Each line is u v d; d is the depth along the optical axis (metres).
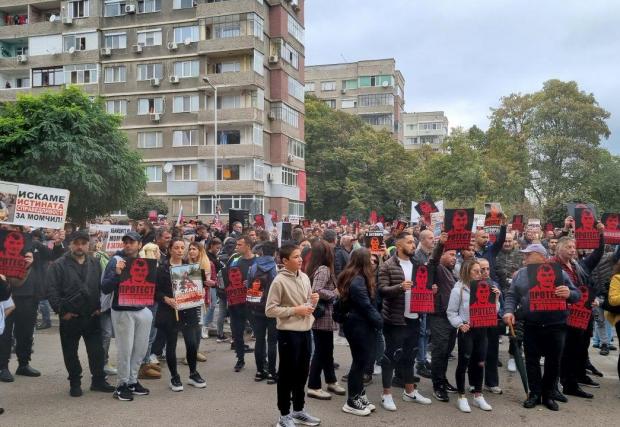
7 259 6.18
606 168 44.38
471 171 39.56
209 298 10.09
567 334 6.98
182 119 39.66
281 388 5.60
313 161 49.16
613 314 7.06
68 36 41.47
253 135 38.75
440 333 6.75
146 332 6.71
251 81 37.81
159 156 40.19
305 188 45.47
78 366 6.75
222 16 38.56
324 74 80.75
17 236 6.23
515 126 49.59
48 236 10.19
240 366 8.02
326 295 6.62
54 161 21.77
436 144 105.38
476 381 6.45
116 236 8.55
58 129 21.86
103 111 24.72
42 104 22.58
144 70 40.41
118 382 6.59
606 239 7.93
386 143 50.62
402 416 6.10
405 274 6.60
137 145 40.56
